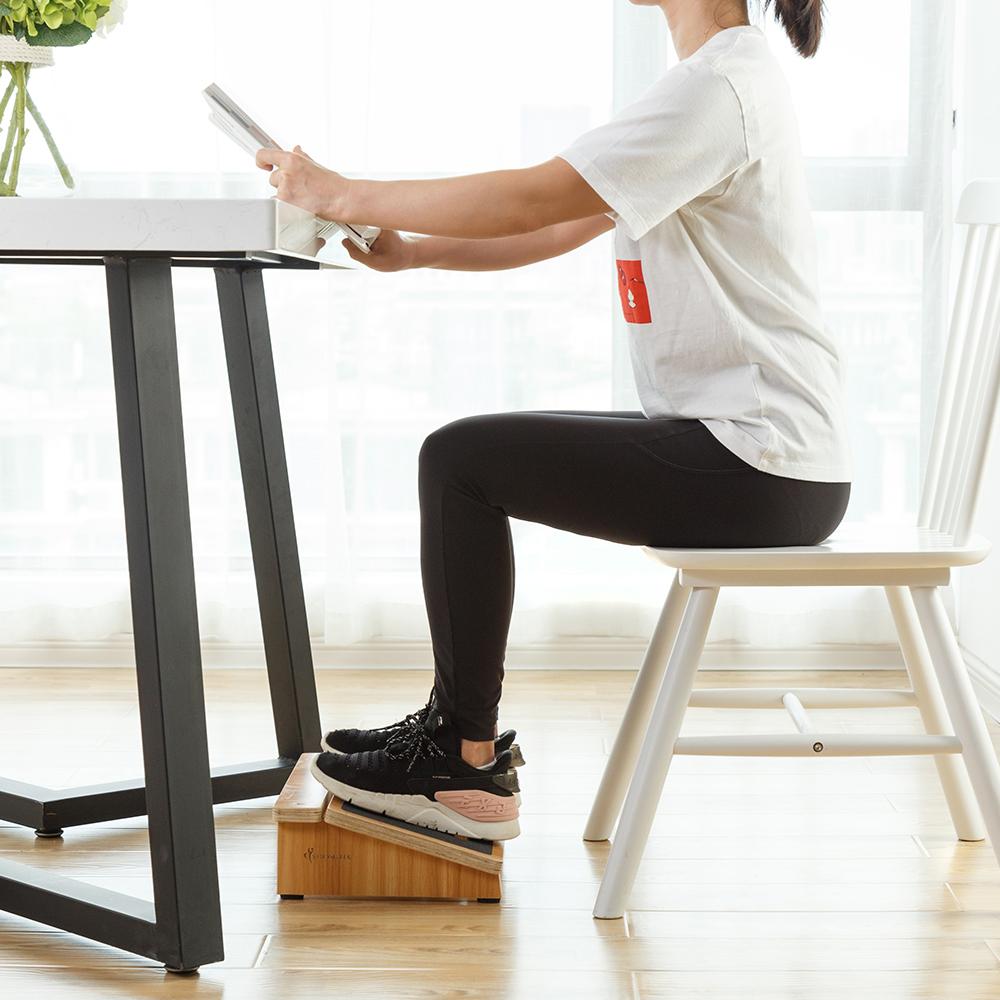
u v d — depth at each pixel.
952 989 1.34
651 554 1.51
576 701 2.54
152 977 1.37
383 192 1.44
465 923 1.51
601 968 1.39
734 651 2.79
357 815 1.56
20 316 2.75
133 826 1.84
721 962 1.41
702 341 1.51
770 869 1.68
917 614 1.58
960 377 1.83
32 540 2.79
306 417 2.76
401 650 2.81
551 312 2.72
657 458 1.50
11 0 1.53
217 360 2.74
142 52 2.69
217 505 2.78
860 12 2.65
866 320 2.71
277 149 1.47
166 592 1.36
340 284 2.69
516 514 1.53
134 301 1.33
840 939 1.46
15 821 1.79
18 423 2.77
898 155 2.67
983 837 1.78
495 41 2.67
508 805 1.59
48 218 1.25
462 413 2.75
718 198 1.50
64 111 2.69
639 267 1.54
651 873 1.66
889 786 2.02
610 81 2.68
